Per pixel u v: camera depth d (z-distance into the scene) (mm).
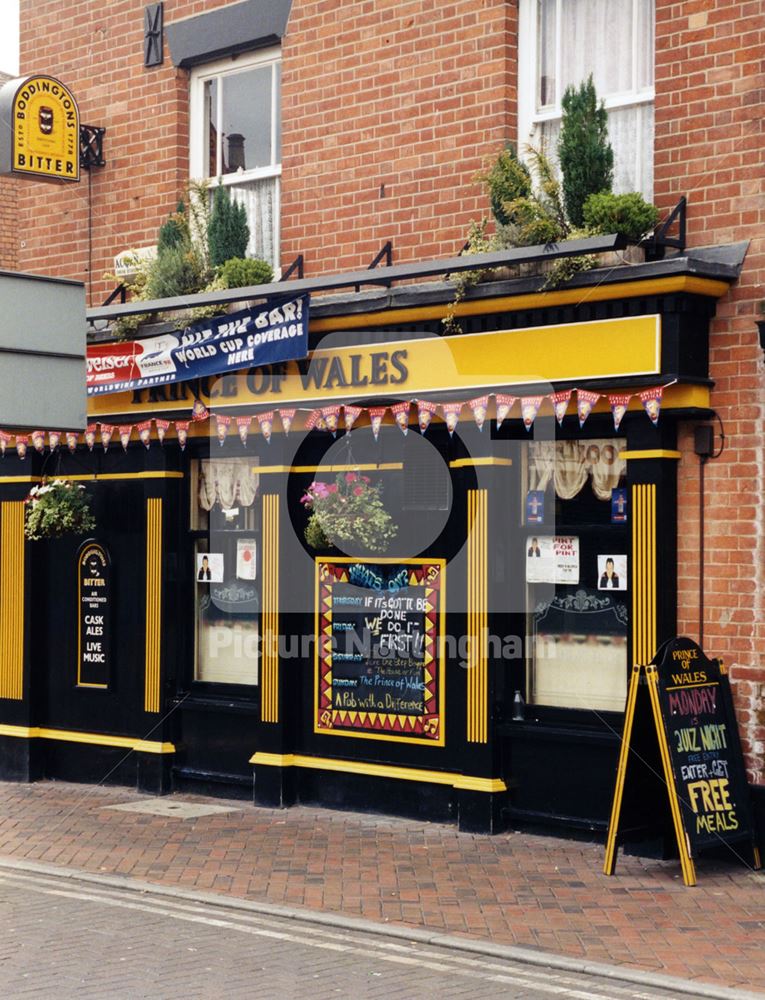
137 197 14023
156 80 13859
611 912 8742
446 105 11695
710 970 7602
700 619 10055
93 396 13516
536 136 11422
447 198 11680
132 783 13492
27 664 14164
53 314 7008
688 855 9312
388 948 8148
